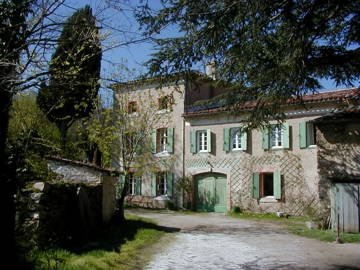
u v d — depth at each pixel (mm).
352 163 13008
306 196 17797
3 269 3959
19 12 3711
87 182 11539
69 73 4039
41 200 6867
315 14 6277
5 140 3945
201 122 21234
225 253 9203
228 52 6324
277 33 6320
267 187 19750
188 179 21266
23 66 3717
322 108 17641
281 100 7566
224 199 20250
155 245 9898
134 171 20766
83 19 3982
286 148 18516
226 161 20250
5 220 3992
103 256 7707
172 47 6062
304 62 6508
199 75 6746
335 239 11047
